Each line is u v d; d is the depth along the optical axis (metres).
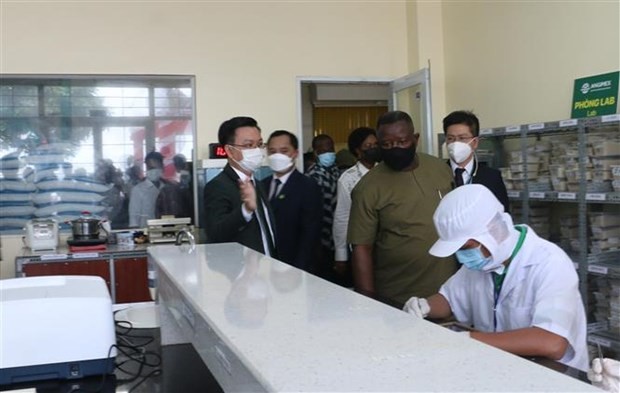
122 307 2.13
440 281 2.33
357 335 0.83
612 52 3.27
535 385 0.64
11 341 1.39
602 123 2.86
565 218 3.37
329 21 5.05
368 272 2.42
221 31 4.81
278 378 0.68
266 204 2.43
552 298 1.35
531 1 3.91
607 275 2.87
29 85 4.50
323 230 3.79
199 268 1.48
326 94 6.52
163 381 1.45
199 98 4.78
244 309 1.01
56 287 1.55
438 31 5.04
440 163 2.52
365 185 2.43
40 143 4.53
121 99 4.66
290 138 3.00
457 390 0.63
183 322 1.29
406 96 4.97
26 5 4.45
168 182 4.76
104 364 1.46
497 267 1.45
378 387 0.64
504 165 3.98
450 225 1.36
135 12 4.64
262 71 4.90
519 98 4.07
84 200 4.60
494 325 1.56
